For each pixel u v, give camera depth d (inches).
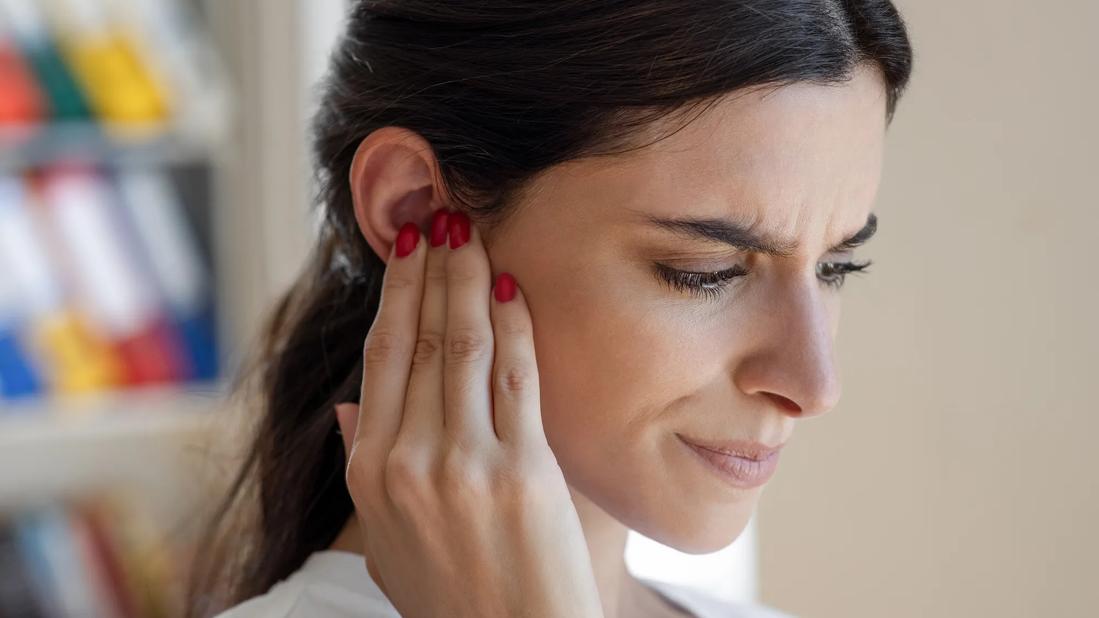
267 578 55.1
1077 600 61.4
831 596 73.4
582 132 41.9
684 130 40.9
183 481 107.7
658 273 42.4
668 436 43.9
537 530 42.9
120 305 105.6
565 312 43.5
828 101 41.4
